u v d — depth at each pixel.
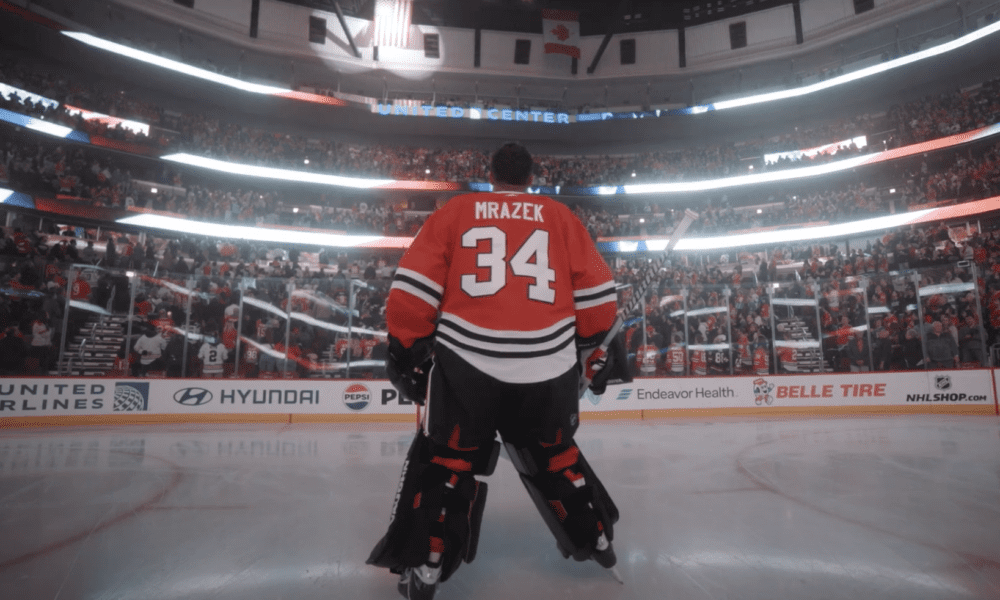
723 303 11.21
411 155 26.39
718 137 27.30
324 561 2.11
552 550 2.21
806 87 23.70
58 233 18.31
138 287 9.52
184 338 9.62
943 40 22.20
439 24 27.30
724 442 6.10
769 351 11.05
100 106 20.98
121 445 6.07
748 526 2.54
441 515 1.70
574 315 1.92
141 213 19.09
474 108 26.09
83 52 20.77
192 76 22.36
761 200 25.14
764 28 25.75
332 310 10.23
